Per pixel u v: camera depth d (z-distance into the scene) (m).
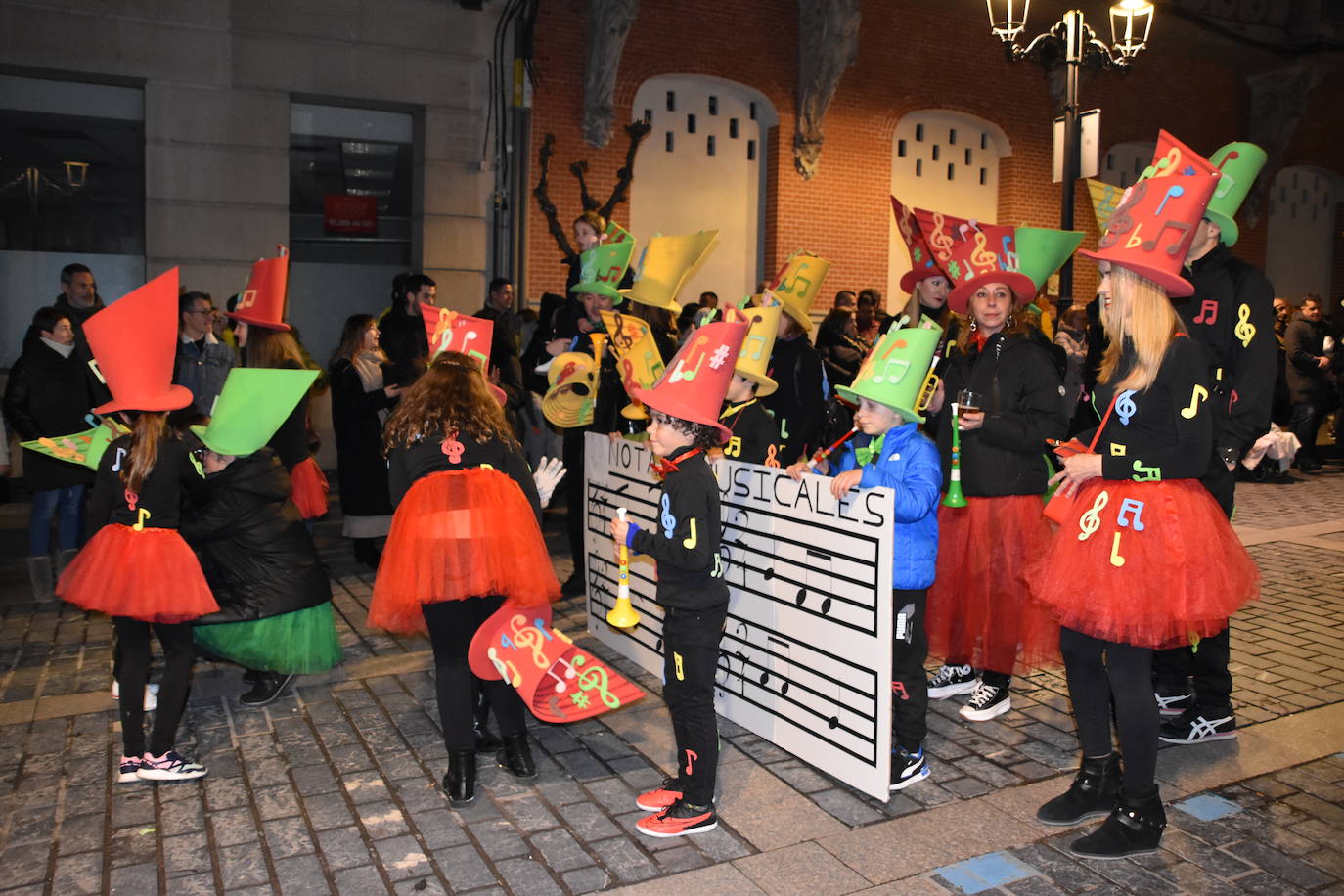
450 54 11.70
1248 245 18.36
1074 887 3.17
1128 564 3.21
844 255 14.53
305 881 3.23
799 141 13.97
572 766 4.11
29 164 10.41
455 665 3.73
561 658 3.91
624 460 5.32
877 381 3.74
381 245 12.36
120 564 3.77
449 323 4.49
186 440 4.11
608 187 12.85
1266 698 4.86
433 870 3.30
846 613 3.77
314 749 4.27
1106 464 3.27
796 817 3.65
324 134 11.61
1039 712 4.71
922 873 3.26
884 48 14.59
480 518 3.66
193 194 10.70
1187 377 3.18
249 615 4.52
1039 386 4.30
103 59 10.19
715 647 3.52
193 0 10.47
